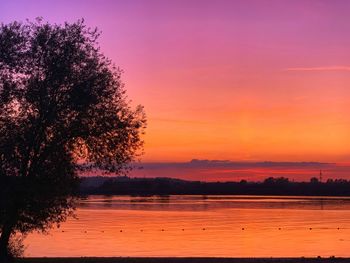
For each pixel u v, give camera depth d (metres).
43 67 25.48
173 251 62.78
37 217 25.61
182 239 86.06
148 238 87.62
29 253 57.94
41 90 24.89
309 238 88.81
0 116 25.00
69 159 25.70
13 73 25.41
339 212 190.88
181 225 123.38
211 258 28.64
